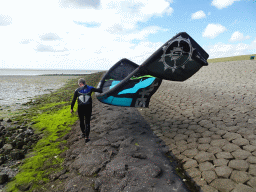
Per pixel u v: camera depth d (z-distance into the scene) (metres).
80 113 3.75
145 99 4.85
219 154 2.77
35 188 2.41
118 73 7.68
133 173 2.52
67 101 9.10
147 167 2.63
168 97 7.59
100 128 4.56
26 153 3.54
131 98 4.68
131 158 2.96
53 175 2.65
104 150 3.30
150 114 5.59
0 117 6.32
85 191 2.23
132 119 5.21
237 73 11.99
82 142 3.79
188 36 3.53
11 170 2.91
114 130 4.39
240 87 7.78
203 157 2.79
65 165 2.96
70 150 3.49
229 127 3.72
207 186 2.15
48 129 4.95
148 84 4.57
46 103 9.02
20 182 2.55
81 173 2.64
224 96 6.51
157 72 3.90
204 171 2.44
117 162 2.84
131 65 7.96
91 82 17.95
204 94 7.30
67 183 2.42
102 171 2.62
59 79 27.83
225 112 4.76
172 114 5.34
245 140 3.04
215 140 3.27
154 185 2.26
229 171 2.32
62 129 4.90
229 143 3.05
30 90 14.57
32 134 4.58
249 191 1.93
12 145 3.78
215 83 9.70
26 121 5.71
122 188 2.21
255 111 4.45
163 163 2.84
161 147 3.42
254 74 10.68
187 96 7.34
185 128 4.14
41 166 2.99
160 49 3.49
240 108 4.87
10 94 12.20
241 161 2.48
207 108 5.38
